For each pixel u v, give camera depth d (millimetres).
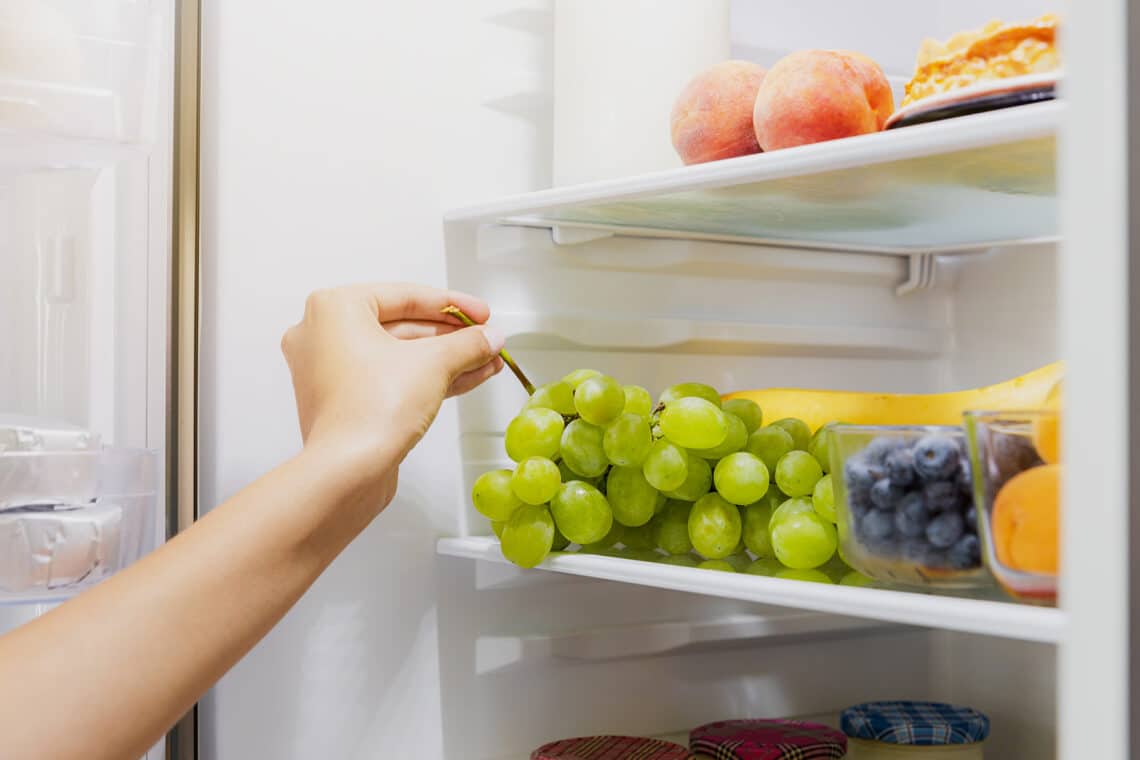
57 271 887
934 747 1055
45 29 740
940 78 669
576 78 987
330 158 973
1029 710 1183
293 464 697
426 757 1000
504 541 878
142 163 920
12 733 552
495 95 1061
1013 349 1223
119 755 588
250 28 940
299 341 803
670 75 964
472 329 825
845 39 1285
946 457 646
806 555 786
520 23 1077
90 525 747
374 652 978
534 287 1064
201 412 938
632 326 1104
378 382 738
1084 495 378
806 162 709
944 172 735
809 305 1232
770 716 1204
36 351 880
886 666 1286
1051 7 1151
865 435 680
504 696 1044
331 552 704
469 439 1037
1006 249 1232
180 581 625
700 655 1162
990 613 576
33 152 799
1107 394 372
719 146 865
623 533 948
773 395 1035
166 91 924
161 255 927
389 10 1005
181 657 613
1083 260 379
